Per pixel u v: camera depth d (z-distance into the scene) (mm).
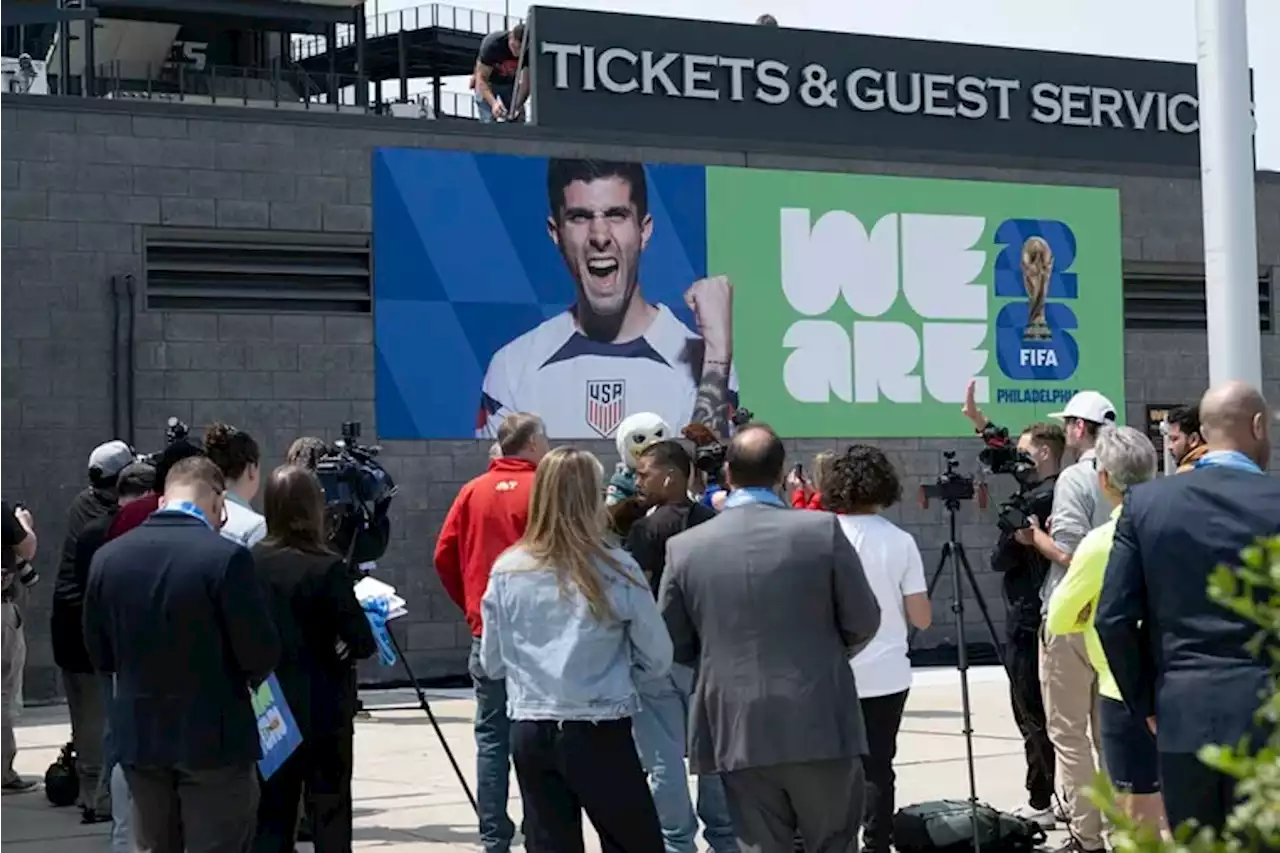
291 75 28094
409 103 26312
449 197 15922
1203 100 9859
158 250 15133
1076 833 7773
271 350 15367
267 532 6926
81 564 8750
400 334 15719
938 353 17531
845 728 5676
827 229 17141
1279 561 2549
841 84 17844
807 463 16906
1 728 10234
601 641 5797
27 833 9023
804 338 17000
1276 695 2584
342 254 15656
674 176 16625
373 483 7992
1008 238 17891
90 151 14922
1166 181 18750
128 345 14938
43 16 15961
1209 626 4961
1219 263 9797
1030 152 18625
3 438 14570
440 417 15789
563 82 16781
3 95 14680
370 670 15508
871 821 7094
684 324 16578
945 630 17422
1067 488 7785
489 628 5938
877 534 7090
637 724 7344
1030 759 8602
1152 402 18594
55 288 14781
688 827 7352
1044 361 18016
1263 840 2377
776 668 5656
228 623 5867
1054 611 6566
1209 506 5012
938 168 17641
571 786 5812
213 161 15273
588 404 16219
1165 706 5043
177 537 5957
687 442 10672
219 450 7285
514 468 7699
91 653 6078
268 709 6316
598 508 5895
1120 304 18391
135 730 5879
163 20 27984
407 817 9266
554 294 16188
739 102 17438
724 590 5719
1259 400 5223
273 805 6734
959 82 18344
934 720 12641
